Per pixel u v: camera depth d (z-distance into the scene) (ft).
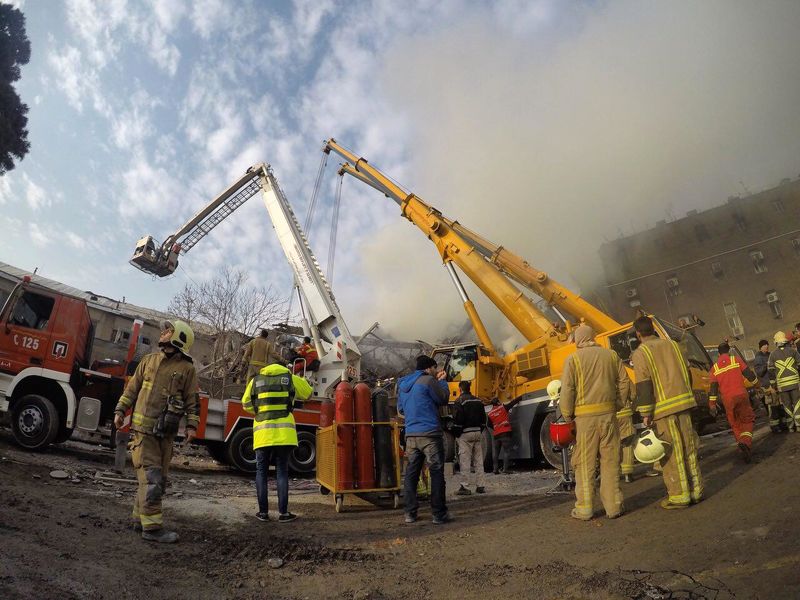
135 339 30.40
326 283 43.19
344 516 18.90
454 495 23.86
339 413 20.61
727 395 19.57
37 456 24.61
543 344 34.35
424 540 14.96
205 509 17.58
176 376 14.47
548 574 10.84
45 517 13.48
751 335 119.44
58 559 10.32
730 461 19.52
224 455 32.04
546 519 15.94
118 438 24.47
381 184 52.75
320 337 40.86
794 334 32.89
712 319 123.85
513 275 39.99
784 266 119.65
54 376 26.91
